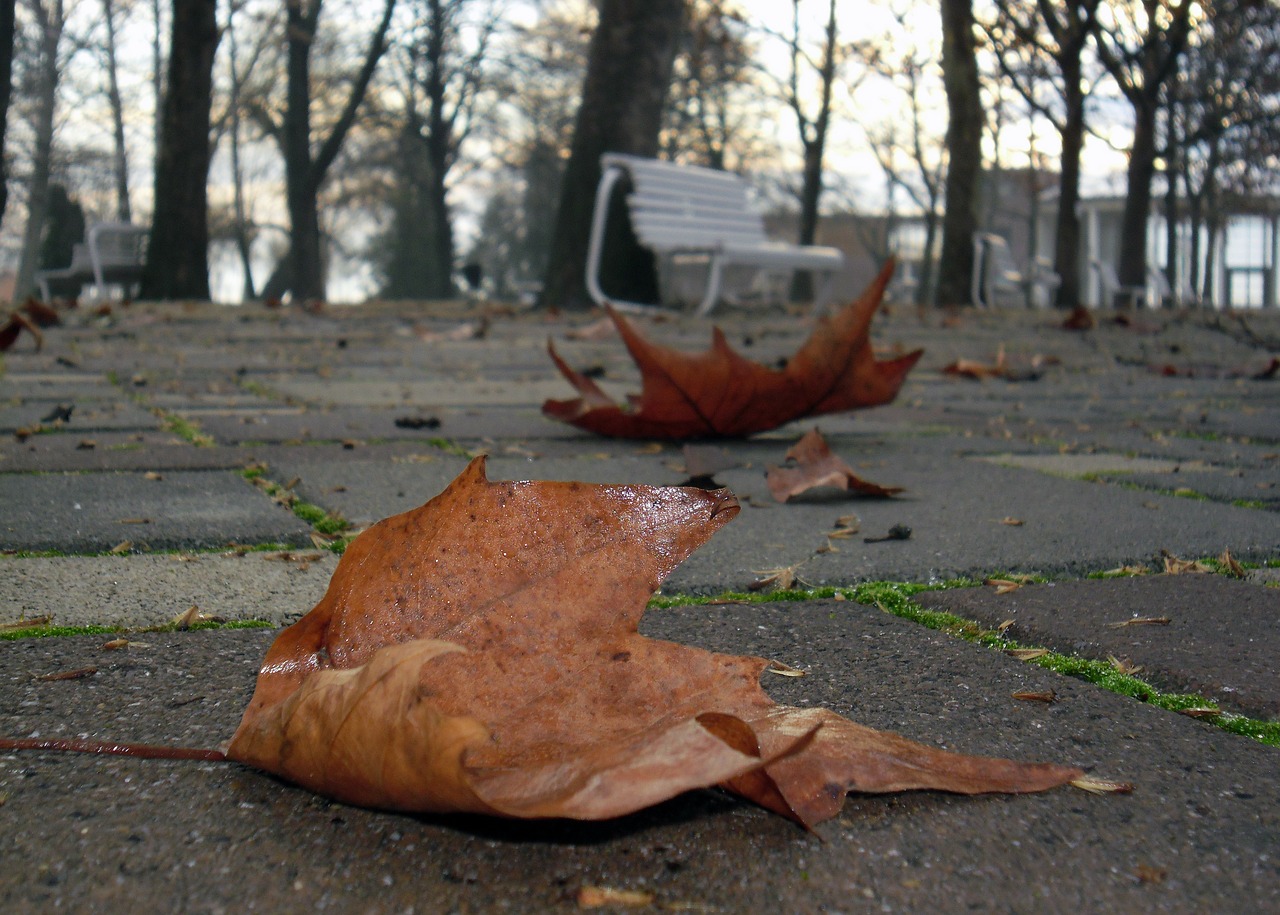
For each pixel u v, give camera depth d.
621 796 0.95
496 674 1.18
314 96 37.03
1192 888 1.05
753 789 1.11
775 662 1.65
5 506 2.63
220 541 2.35
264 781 1.23
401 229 46.53
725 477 3.19
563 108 39.53
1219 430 4.44
